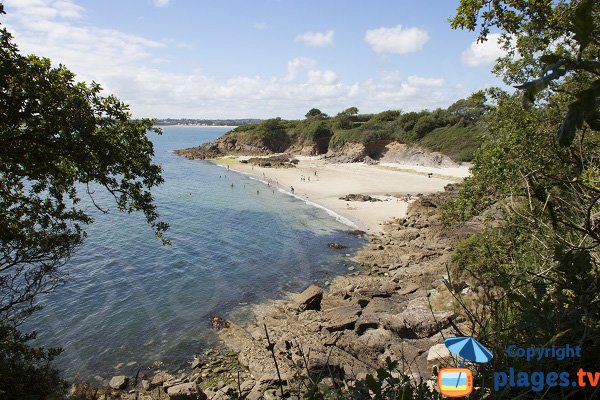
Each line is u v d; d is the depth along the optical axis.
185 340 18.66
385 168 77.69
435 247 30.80
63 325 19.78
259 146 110.31
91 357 17.36
